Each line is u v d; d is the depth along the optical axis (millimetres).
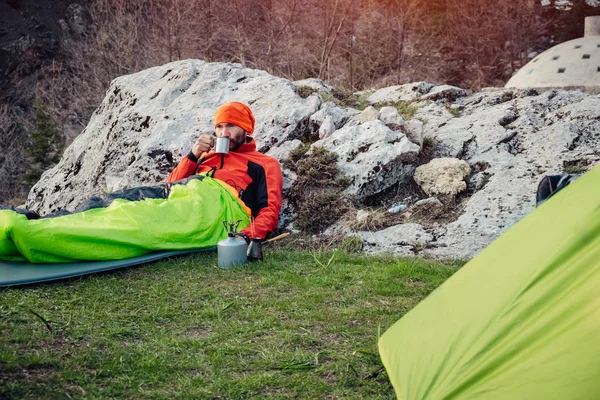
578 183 2812
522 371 2232
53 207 8648
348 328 3602
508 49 34094
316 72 26609
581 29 34906
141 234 4789
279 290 4281
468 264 3037
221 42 30469
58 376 2816
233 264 4789
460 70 33469
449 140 6695
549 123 6793
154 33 30281
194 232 5066
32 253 4453
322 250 5492
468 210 5742
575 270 2387
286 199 6309
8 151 30484
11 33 41188
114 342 3273
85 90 31234
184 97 7949
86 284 4242
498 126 6723
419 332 2830
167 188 5488
